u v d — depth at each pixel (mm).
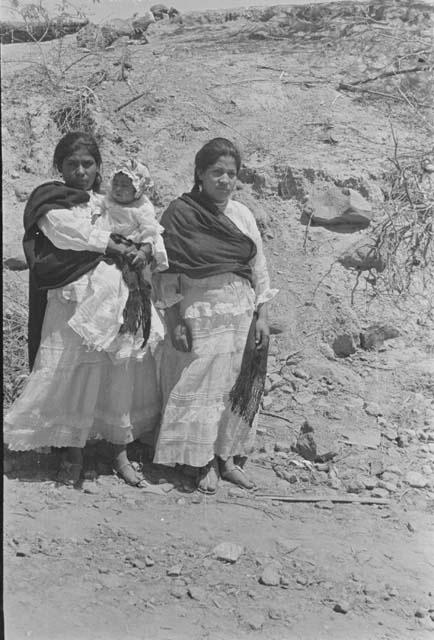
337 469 4688
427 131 7129
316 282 5977
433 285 6184
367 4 8898
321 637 3463
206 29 8969
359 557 3979
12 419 4277
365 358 5703
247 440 4574
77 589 3662
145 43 8578
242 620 3543
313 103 7379
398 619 3607
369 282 6094
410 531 4234
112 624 3471
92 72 7500
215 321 4352
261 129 7062
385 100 7512
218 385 4387
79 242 4141
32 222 4199
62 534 3992
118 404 4359
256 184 6566
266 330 4527
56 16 8586
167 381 4496
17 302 5539
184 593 3682
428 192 6535
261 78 7648
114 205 4219
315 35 8547
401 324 5906
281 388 5359
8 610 3498
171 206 4367
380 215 6379
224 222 4340
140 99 7199
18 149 6605
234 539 4047
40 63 7480
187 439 4375
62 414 4289
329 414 5160
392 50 8062
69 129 6789
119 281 4184
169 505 4305
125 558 3875
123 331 4211
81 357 4250
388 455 4859
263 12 9164
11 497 4230
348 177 6457
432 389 5441
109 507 4234
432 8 8742
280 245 6215
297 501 4430
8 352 5164
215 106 7273
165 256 4230
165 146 6812
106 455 4641
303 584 3781
